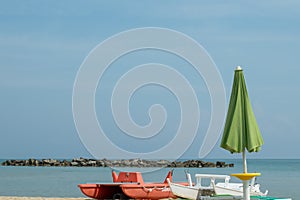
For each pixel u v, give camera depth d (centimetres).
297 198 2475
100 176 4862
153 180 4128
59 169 7175
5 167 8500
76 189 3017
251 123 1022
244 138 1020
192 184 2017
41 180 4094
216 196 1675
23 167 8456
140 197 1966
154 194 1983
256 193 1844
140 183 1998
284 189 3114
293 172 6912
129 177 2027
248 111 1028
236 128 1023
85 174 5372
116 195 2059
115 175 2088
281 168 9506
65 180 4084
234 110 1032
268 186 3434
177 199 1997
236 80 1045
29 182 3806
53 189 3022
